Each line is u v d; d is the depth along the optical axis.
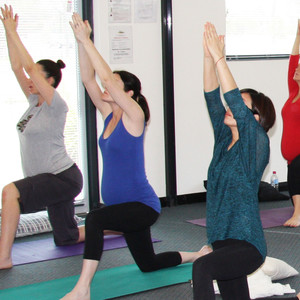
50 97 3.72
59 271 3.70
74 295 2.78
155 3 5.63
